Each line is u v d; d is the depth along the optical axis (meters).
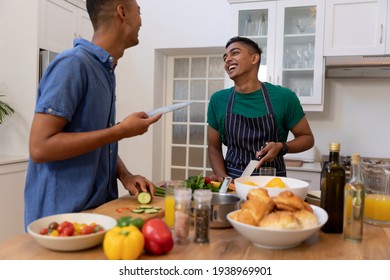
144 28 3.60
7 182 2.62
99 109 1.22
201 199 0.91
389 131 3.11
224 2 3.34
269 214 0.86
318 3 2.83
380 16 2.70
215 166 1.95
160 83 3.78
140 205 1.22
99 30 1.26
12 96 2.86
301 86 2.98
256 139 1.85
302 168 2.78
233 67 1.81
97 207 1.26
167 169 3.88
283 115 1.86
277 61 2.96
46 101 1.05
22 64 2.81
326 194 1.01
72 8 3.15
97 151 1.23
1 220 2.59
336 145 1.01
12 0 2.81
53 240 0.79
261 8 2.97
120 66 3.69
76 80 1.11
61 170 1.17
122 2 1.24
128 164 3.74
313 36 2.92
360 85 3.16
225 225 1.03
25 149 2.86
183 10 3.47
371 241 0.94
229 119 1.89
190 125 3.81
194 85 3.78
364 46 2.75
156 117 1.16
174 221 0.94
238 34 3.05
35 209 1.19
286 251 0.86
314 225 0.83
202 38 3.42
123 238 0.77
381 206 1.08
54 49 2.97
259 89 1.87
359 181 0.94
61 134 1.06
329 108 3.24
